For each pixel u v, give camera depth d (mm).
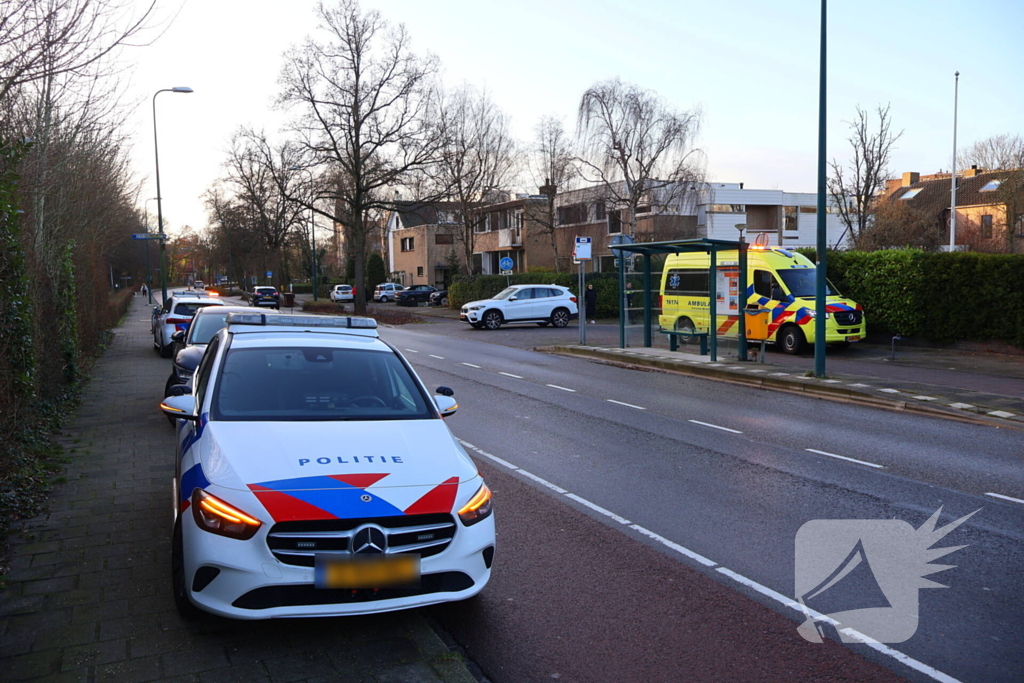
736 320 16891
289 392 5020
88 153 11789
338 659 3771
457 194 42312
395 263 72562
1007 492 7082
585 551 5559
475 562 4109
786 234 51531
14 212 6949
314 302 56938
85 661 3666
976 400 11578
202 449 4336
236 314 6035
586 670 3852
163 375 15250
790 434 9758
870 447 9000
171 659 3717
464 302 41906
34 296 9297
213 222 76500
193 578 3799
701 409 11641
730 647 4090
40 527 5684
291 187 39094
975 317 18438
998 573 5121
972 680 3744
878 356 18172
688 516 6371
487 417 10961
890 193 56281
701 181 34844
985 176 50969
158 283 109062
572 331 27766
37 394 9578
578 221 46469
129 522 5824
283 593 3729
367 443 4449
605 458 8453
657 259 19969
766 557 5426
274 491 3857
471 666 3893
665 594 4789
